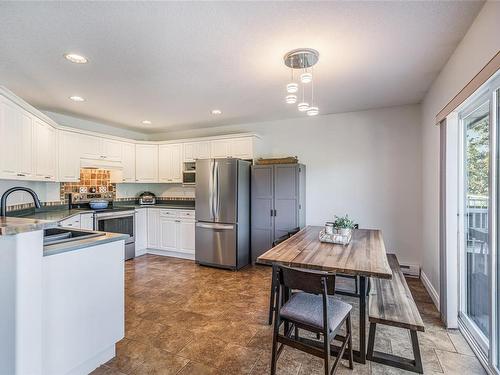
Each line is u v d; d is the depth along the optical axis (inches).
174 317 104.9
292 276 66.5
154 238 201.3
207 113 167.8
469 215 94.4
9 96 103.7
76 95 132.3
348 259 80.3
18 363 57.2
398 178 156.8
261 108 157.2
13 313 57.2
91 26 75.4
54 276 65.3
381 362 76.8
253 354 82.0
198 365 77.0
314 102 147.1
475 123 88.9
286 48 88.0
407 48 88.2
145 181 211.9
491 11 63.7
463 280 95.9
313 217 176.4
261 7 67.7
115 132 207.5
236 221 165.9
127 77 111.0
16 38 81.0
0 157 99.3
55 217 131.3
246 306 114.7
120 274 82.0
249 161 181.9
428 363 76.9
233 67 102.3
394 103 149.9
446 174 98.3
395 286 91.4
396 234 156.9
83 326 71.6
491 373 69.9
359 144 165.5
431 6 67.7
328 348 62.8
